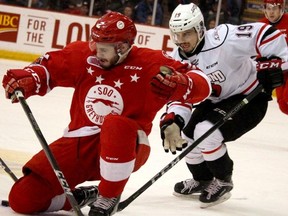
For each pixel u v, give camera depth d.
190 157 11.46
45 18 33.00
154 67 8.82
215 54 11.00
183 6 10.80
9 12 32.97
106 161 8.41
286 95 18.50
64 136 9.21
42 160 8.95
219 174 10.99
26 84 8.80
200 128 10.76
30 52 33.16
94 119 8.98
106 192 8.54
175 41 10.84
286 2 30.66
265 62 10.77
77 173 9.11
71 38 33.12
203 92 8.72
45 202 9.04
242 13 31.98
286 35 18.41
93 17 32.97
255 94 10.40
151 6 32.81
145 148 8.84
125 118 8.41
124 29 8.51
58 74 9.00
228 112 10.40
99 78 8.90
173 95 8.43
